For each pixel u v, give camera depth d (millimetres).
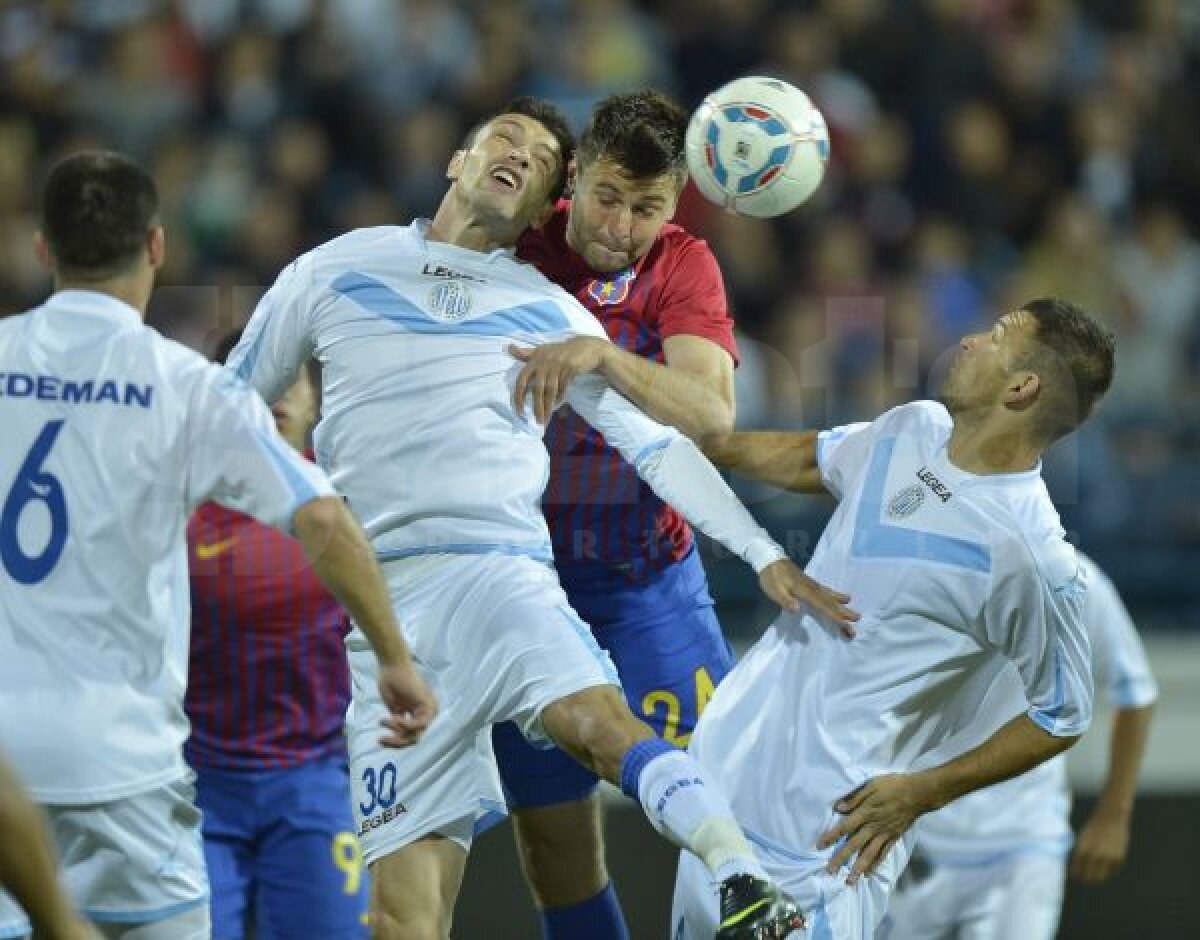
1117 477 30422
